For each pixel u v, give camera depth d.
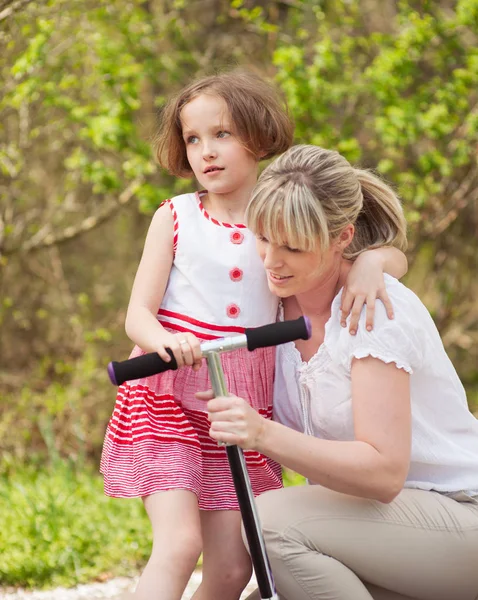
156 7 11.66
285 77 10.50
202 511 4.59
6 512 8.03
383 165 10.91
